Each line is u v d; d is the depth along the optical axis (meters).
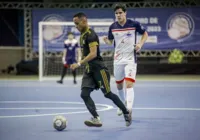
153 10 26.00
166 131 9.30
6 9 28.12
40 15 26.30
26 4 28.47
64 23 23.23
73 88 19.62
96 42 9.27
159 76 26.02
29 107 13.41
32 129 9.59
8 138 8.57
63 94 17.25
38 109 12.95
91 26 25.11
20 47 28.20
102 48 25.30
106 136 8.75
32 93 17.59
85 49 9.45
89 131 9.34
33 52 26.73
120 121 10.70
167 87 19.92
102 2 27.89
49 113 12.12
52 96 16.55
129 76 10.47
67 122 10.45
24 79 24.25
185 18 26.03
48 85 21.02
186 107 13.28
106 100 15.27
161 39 26.14
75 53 21.28
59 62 26.27
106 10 26.03
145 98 15.85
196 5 26.70
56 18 26.23
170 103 14.32
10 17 28.27
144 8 26.02
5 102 14.70
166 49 26.22
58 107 13.41
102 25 24.03
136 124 10.26
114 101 9.62
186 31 26.02
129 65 10.54
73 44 21.14
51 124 10.23
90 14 26.08
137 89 19.08
